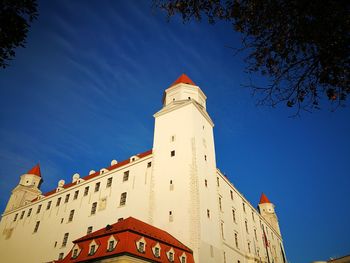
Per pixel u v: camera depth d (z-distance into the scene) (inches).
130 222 1063.6
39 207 2087.8
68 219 1754.4
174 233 1203.9
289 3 327.0
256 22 347.9
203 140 1562.5
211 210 1343.5
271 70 346.6
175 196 1310.3
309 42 326.6
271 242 2327.8
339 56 300.4
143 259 918.4
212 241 1232.8
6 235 2151.8
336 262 1497.3
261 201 3149.6
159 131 1630.2
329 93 311.9
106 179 1738.4
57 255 1625.2
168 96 1817.2
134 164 1637.6
